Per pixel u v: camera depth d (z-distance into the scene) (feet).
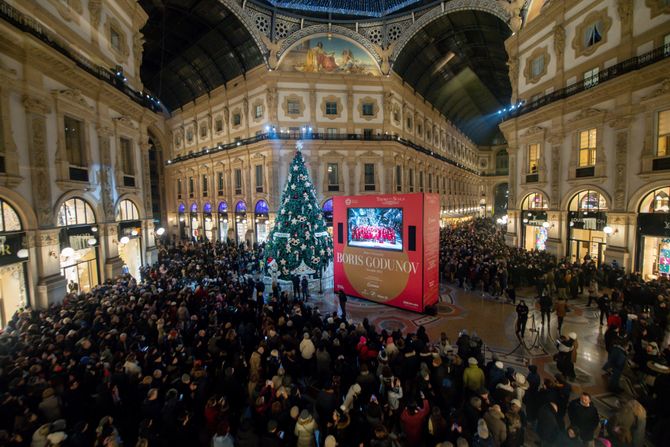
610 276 39.14
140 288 35.91
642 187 41.22
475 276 46.68
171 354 21.81
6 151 30.55
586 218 49.42
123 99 48.08
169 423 15.56
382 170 86.63
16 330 26.14
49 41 34.14
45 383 17.30
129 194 51.42
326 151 83.97
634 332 24.53
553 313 36.83
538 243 61.05
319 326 27.94
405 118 99.19
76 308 29.17
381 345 23.39
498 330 33.37
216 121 101.09
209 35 82.89
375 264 42.86
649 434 18.33
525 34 60.29
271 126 82.84
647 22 40.40
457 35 88.12
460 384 20.51
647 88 40.27
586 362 26.43
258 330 28.14
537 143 58.08
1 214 30.99
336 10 82.07
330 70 84.38
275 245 51.42
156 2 71.31
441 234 96.53
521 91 62.49
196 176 107.76
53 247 35.63
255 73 85.20
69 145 39.78
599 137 46.11
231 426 18.53
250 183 88.74
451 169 141.38
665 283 33.47
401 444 17.83
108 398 17.38
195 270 49.32
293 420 16.20
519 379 18.13
